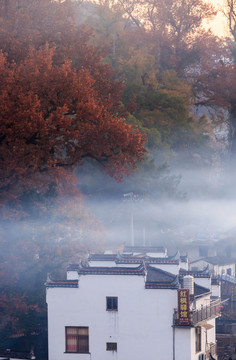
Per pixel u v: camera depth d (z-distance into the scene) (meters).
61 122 61.50
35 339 66.75
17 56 77.62
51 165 63.22
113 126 64.38
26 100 61.00
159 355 62.56
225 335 87.25
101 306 63.03
